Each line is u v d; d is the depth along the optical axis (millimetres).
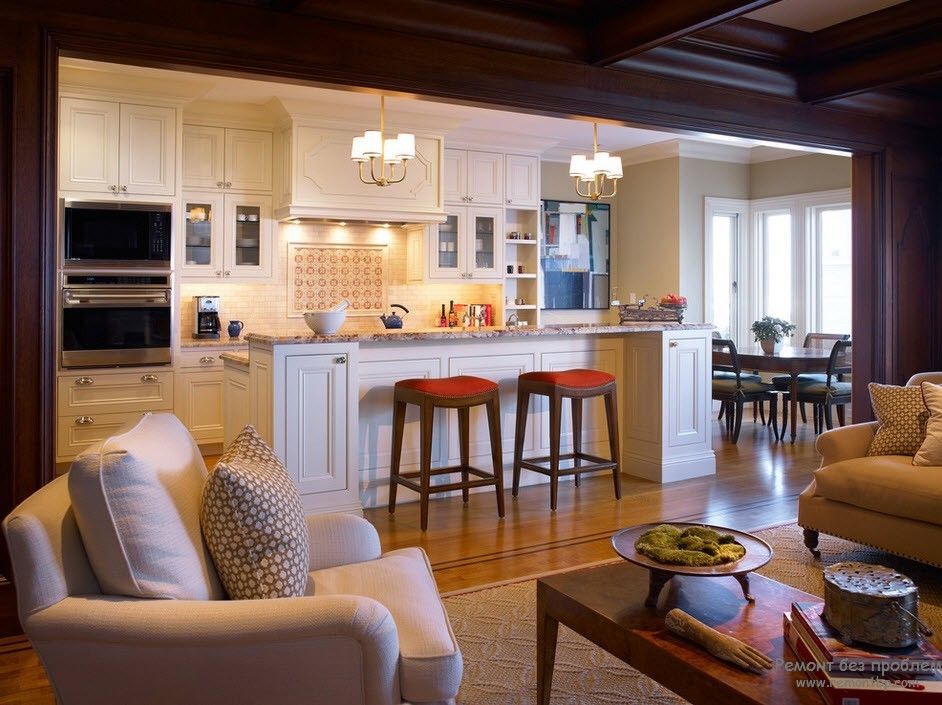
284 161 6262
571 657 2639
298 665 1562
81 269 5426
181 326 6414
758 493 4891
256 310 6668
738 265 8406
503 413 5004
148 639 1518
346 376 4230
